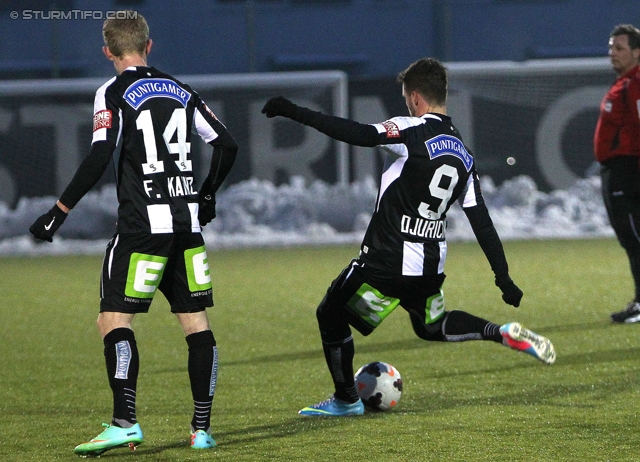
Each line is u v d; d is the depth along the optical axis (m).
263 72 96.94
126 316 13.45
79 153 73.25
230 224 61.97
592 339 23.11
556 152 75.19
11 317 29.83
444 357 21.30
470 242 55.47
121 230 13.33
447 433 14.12
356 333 25.25
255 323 27.52
